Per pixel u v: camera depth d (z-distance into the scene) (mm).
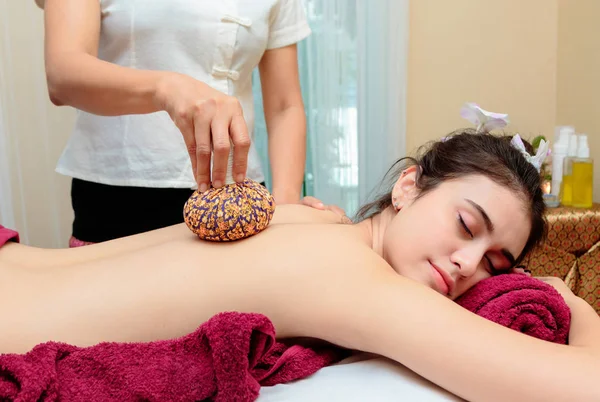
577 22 1992
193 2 1035
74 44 870
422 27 2027
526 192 846
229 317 574
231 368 556
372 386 630
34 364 541
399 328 626
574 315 795
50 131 1607
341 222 1004
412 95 2057
